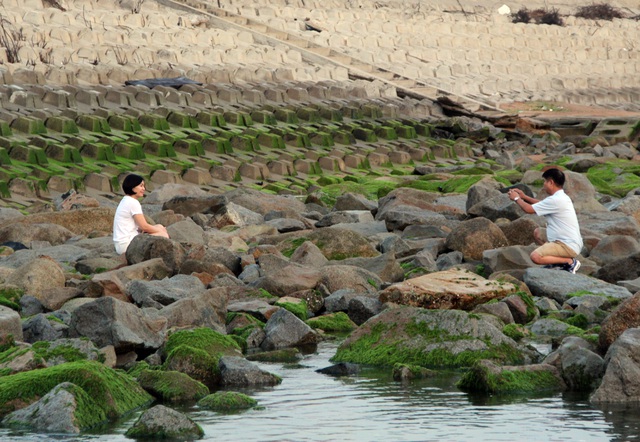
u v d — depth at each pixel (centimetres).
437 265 5728
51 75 12019
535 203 5531
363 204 7900
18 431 2931
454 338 3853
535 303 4812
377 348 3934
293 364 3909
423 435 2855
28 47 12619
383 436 2848
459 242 5838
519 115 15250
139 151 10788
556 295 4975
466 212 7100
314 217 7838
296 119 13200
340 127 13338
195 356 3600
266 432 2908
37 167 9725
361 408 3180
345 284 5078
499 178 9338
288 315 4319
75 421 2959
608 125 14488
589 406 3170
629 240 5806
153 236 5409
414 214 6812
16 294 4650
